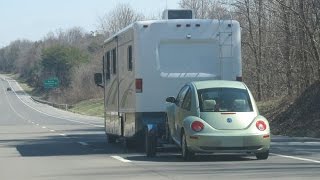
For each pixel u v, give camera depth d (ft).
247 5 172.24
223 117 61.21
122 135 82.79
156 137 70.03
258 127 61.21
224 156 67.77
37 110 406.00
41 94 645.10
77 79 498.69
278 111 135.44
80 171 58.59
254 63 181.88
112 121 90.74
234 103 62.64
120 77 82.69
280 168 56.13
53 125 199.41
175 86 72.90
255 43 176.65
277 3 145.18
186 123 62.03
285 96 151.74
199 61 73.51
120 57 82.38
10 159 74.69
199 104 62.44
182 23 73.31
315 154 69.87
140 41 72.49
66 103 484.74
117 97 85.51
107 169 59.36
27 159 74.02
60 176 55.52
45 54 618.85
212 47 73.82
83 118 274.98
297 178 49.29
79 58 592.60
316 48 126.52
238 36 74.49
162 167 59.06
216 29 73.87
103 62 99.30
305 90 124.36
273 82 169.48
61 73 596.70
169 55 73.05
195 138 60.59
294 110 121.70
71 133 142.10
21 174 58.39
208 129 60.49
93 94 465.88
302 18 127.34
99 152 81.51
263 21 170.19
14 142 110.22
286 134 110.73
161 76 72.69
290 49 147.02
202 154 69.56
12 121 247.50
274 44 159.94
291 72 147.02
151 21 72.74
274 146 82.02
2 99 589.32
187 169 56.75
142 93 72.43
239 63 74.33
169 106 69.67
